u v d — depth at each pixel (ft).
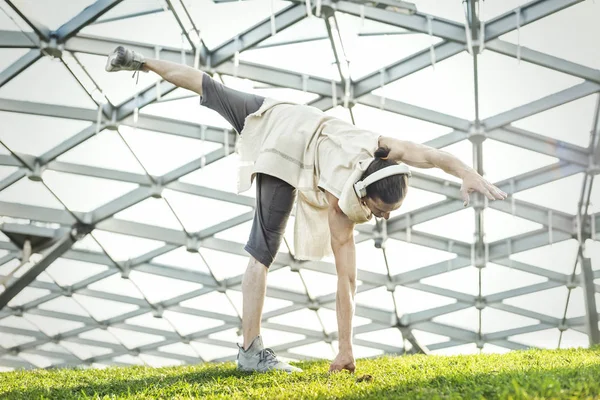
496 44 37.86
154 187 53.11
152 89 44.27
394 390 13.03
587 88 39.93
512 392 11.09
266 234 19.10
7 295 63.36
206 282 66.33
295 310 69.62
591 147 44.80
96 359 90.02
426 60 39.78
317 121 18.12
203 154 47.32
